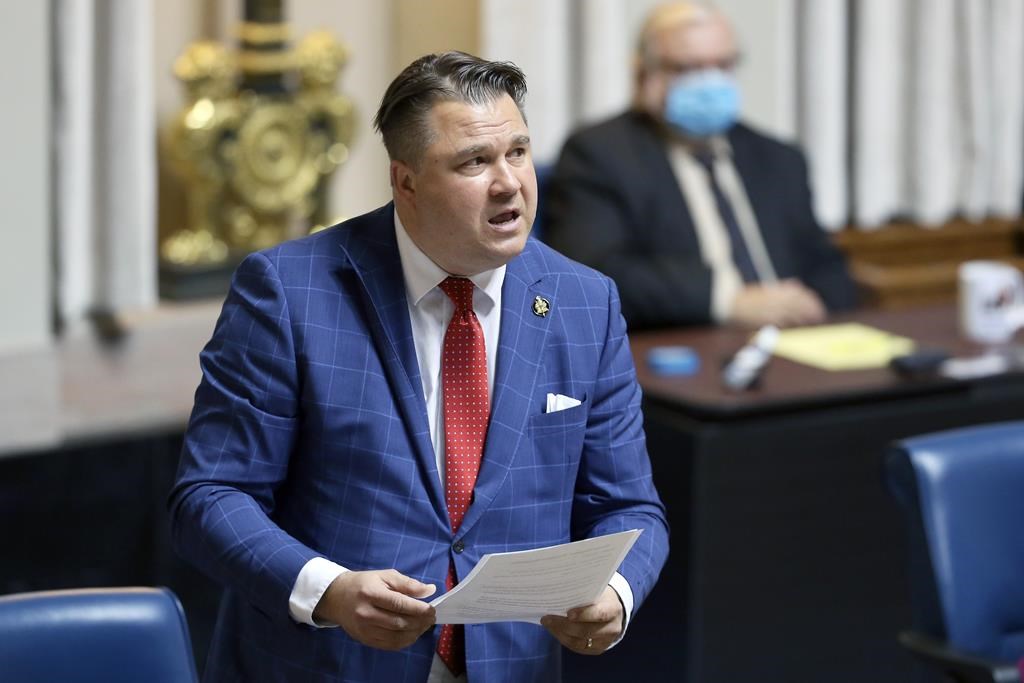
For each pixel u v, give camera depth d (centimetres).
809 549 1198
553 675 707
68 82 1582
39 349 1523
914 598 870
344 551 667
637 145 1565
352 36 1917
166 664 647
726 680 1180
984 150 2180
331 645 671
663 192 1552
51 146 1579
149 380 1694
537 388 690
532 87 1875
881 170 2131
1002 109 2184
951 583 846
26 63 1472
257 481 667
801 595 1200
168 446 1510
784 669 1202
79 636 639
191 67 1659
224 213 1731
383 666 673
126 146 1639
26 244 1502
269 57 1700
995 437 884
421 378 681
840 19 2059
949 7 2128
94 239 1661
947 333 1416
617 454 714
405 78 645
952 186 2195
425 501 669
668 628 1183
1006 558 866
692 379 1235
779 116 2062
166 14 1781
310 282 676
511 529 679
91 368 1658
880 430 1212
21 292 1507
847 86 2128
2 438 1515
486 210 639
